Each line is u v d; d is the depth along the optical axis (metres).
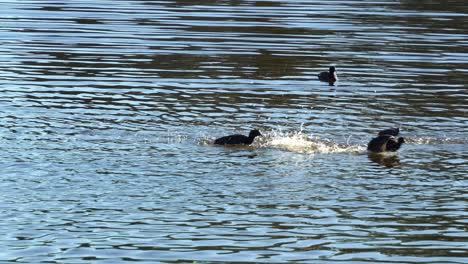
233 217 43.22
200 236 40.56
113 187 47.25
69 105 66.25
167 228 41.47
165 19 111.19
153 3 126.06
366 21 113.62
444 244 40.44
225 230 41.41
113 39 96.69
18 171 49.38
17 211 43.06
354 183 49.69
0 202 44.22
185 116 64.31
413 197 47.28
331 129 62.25
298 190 47.94
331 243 40.16
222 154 55.09
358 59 90.25
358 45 97.69
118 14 114.56
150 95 70.94
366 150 57.34
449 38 103.12
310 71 84.12
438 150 57.81
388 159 55.25
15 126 59.16
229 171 51.16
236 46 94.75
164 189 47.28
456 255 39.12
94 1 126.88
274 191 47.62
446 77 82.31
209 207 44.59
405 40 101.06
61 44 93.06
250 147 57.06
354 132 61.66
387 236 41.28
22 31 100.12
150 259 37.78
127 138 57.66
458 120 66.06
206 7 122.69
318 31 105.31
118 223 41.94
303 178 50.31
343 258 38.41
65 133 58.06
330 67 80.06
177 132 59.69
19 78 75.69
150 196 46.00
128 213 43.34
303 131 61.41
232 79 78.94
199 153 55.03
